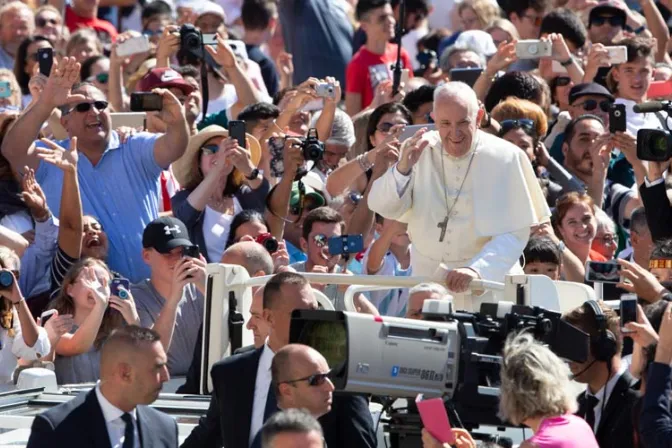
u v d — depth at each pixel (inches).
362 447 1035.9
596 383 1103.6
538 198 1333.7
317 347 1030.4
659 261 1316.4
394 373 975.6
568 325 1039.0
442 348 987.9
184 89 1722.4
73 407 1019.9
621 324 1082.7
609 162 1722.4
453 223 1330.0
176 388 1347.2
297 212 1617.9
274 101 1860.2
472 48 2137.1
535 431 960.9
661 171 1451.8
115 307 1347.2
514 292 1195.9
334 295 1359.5
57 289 1439.5
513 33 2260.1
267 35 2303.2
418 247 1350.9
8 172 1515.7
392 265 1526.8
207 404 1190.9
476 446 971.3
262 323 1140.5
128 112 1850.4
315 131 1582.2
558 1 2343.8
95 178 1546.5
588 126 1712.6
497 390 998.4
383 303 1407.5
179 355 1406.3
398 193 1323.8
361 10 2198.6
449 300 1038.4
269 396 1064.2
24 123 1509.6
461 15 2388.0
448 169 1333.7
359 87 2203.5
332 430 1039.6
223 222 1581.0
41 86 1572.3
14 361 1314.0
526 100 1670.8
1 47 2145.7
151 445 1029.2
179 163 1624.0
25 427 1108.5
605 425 1093.8
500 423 1004.6
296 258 1605.6
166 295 1418.6
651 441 998.4
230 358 1084.5
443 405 945.5
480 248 1336.1
